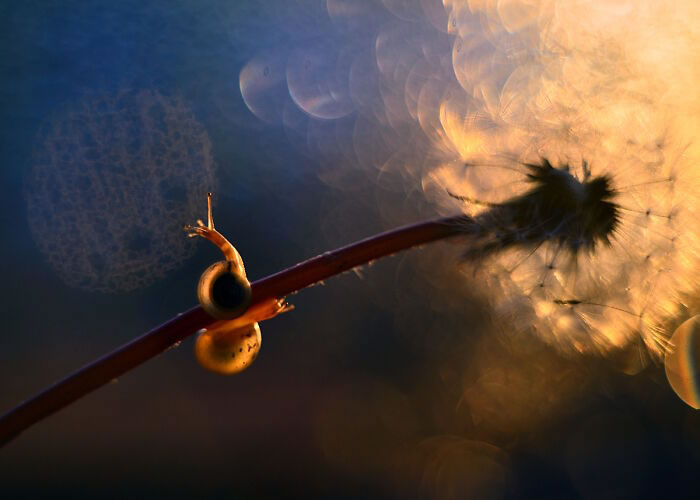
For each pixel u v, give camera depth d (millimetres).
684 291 265
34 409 218
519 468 682
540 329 269
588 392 740
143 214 540
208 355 221
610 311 262
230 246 217
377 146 983
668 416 700
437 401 753
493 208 246
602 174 256
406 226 237
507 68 480
